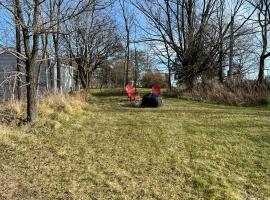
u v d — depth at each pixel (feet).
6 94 45.42
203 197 20.63
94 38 83.41
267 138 32.01
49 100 41.75
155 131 33.60
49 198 19.83
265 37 78.33
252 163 25.96
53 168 23.72
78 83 84.69
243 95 60.34
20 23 31.42
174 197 20.49
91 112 43.55
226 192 21.15
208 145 29.66
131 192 20.83
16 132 29.94
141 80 120.57
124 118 39.86
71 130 32.81
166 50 80.84
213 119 39.99
